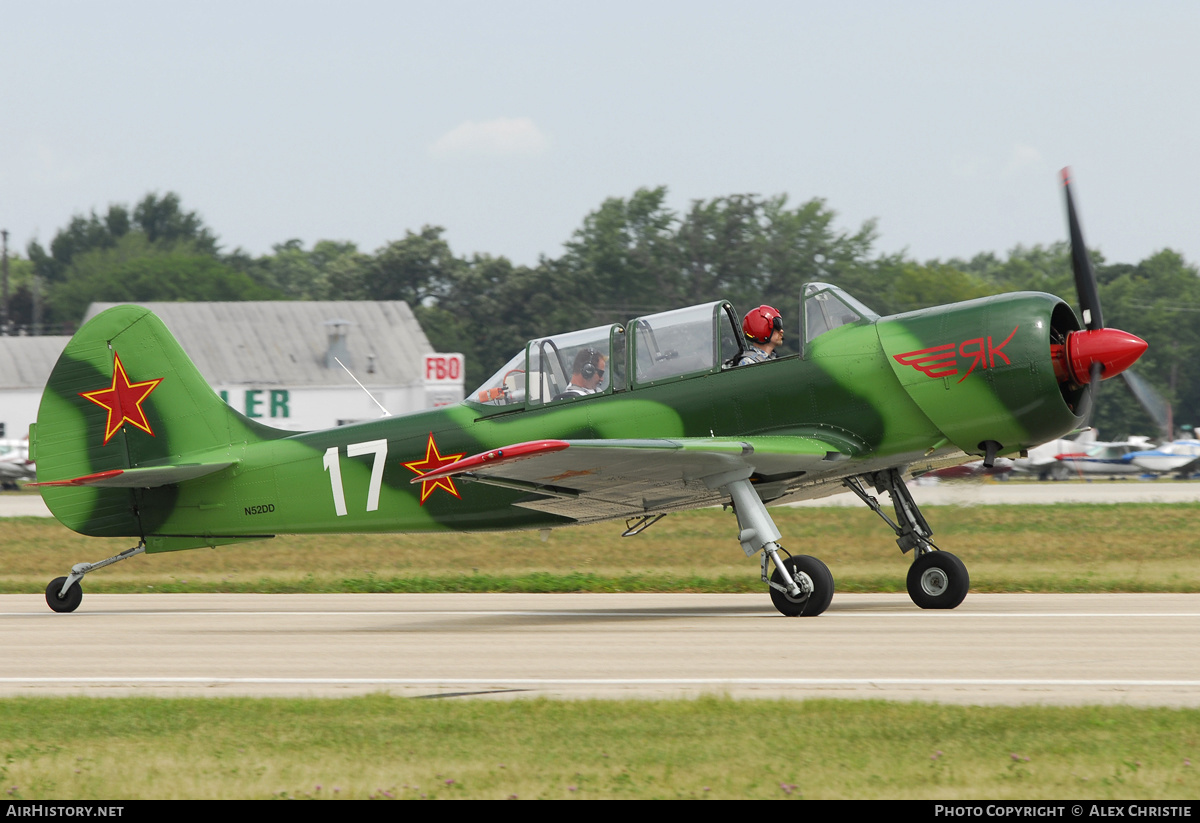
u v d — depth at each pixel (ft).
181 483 148.46
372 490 141.59
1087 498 367.86
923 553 133.28
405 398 576.61
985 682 83.51
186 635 123.24
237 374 563.07
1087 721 69.51
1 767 65.51
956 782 59.47
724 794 58.59
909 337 122.83
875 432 124.16
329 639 117.50
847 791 58.65
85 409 151.12
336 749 67.72
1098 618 120.26
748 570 192.54
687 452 113.70
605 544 234.99
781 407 126.11
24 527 293.02
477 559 220.84
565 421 132.05
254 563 223.92
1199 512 289.33
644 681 86.53
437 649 107.04
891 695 79.41
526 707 76.18
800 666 91.50
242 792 60.29
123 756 67.15
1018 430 121.49
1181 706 74.59
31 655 107.76
